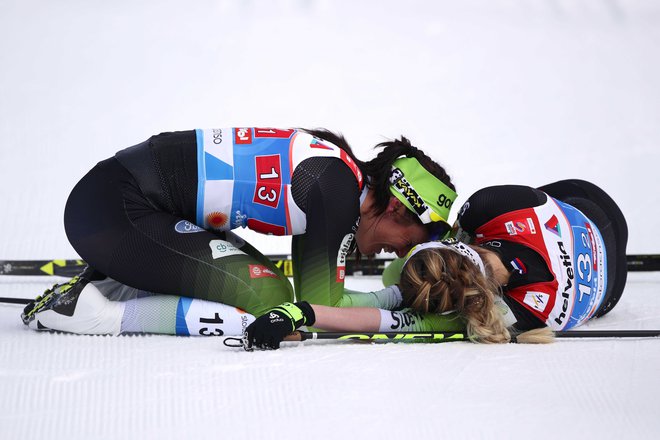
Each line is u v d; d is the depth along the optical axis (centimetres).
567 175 2494
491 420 848
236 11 4062
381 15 4166
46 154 2462
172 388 921
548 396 930
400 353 1098
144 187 1221
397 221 1286
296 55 3584
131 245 1196
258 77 3300
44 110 2850
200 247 1206
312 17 4075
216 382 942
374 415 852
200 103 2989
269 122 2809
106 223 1204
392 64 3547
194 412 852
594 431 830
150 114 2855
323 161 1218
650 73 3528
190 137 1266
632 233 2052
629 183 2441
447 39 3878
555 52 3759
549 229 1270
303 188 1210
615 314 1478
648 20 4188
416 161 1269
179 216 1259
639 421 859
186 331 1198
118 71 3281
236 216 1257
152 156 1238
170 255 1195
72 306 1166
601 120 3039
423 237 1296
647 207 2247
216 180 1229
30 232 1905
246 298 1214
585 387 966
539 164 2586
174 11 4009
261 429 812
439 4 4338
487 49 3775
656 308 1524
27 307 1211
